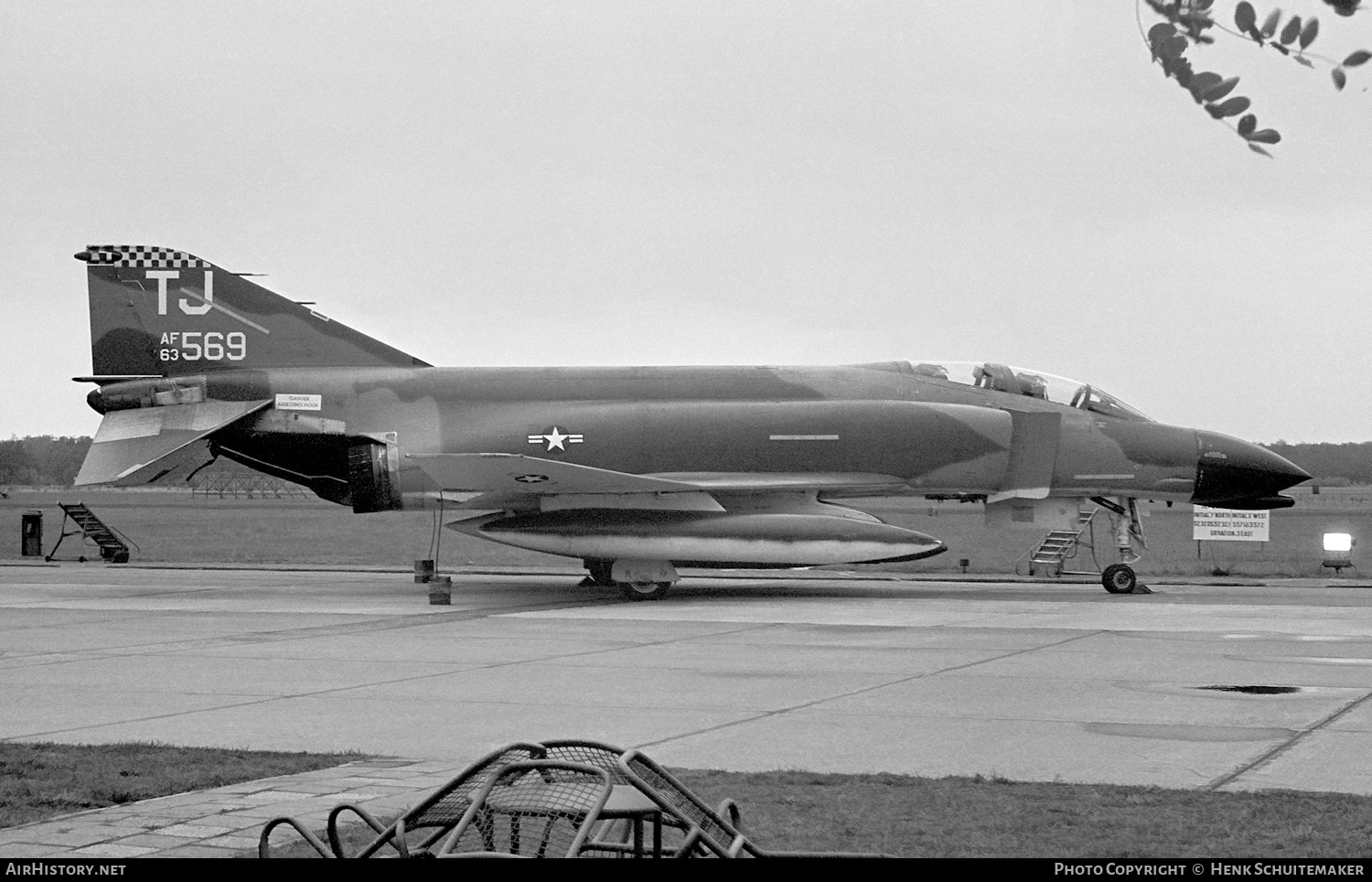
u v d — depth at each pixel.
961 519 89.75
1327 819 7.33
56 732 10.63
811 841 6.90
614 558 24.56
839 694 12.59
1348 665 14.59
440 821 4.91
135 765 9.03
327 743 10.06
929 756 9.48
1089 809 7.61
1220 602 24.03
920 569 36.19
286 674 14.13
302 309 27.22
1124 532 27.12
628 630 18.88
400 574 34.16
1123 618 20.72
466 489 24.48
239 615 21.61
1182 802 7.77
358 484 25.80
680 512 24.70
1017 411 25.94
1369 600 24.44
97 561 39.75
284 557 44.31
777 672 14.22
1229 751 9.60
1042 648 16.42
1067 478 26.02
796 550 23.92
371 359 27.19
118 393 26.56
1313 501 138.00
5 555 43.91
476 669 14.54
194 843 6.98
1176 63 3.29
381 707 11.83
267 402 26.50
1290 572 35.06
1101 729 10.58
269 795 8.13
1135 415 26.56
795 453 25.45
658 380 26.33
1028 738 10.17
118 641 17.48
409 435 26.06
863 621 20.20
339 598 25.28
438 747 9.89
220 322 27.14
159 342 27.12
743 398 25.98
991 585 29.44
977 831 7.10
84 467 25.59
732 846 4.55
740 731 10.54
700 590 27.28
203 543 55.41
